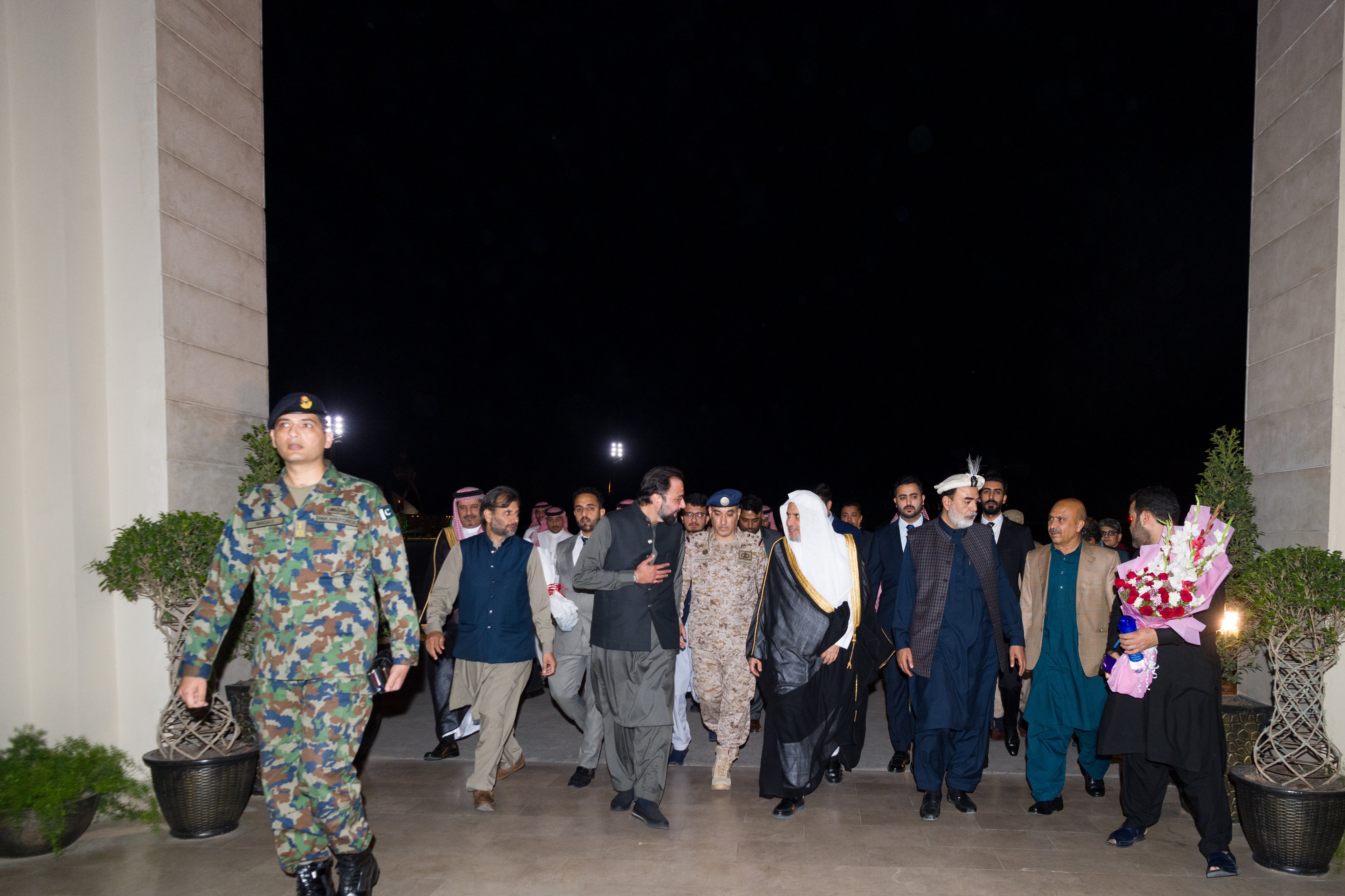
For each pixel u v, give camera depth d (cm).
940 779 478
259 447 559
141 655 489
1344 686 462
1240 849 431
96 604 480
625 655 468
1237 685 526
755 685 534
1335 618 419
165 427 496
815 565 488
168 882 390
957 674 476
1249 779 409
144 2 498
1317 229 500
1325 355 486
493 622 494
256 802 498
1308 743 412
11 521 455
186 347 517
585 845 434
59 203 469
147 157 498
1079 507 502
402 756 611
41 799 411
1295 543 511
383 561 354
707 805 500
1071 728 484
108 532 493
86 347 484
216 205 552
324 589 340
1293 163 531
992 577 490
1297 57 532
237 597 348
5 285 454
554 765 589
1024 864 410
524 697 534
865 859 416
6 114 454
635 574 462
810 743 476
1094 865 408
